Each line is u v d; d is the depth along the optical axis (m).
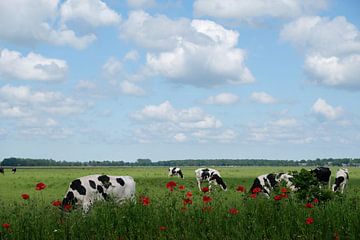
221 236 8.91
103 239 8.96
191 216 10.02
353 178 57.56
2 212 11.33
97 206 11.43
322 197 13.40
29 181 51.34
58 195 29.81
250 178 56.59
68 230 9.44
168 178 58.72
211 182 36.31
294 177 13.91
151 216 10.07
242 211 10.55
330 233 8.80
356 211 10.23
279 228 9.34
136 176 65.62
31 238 8.98
